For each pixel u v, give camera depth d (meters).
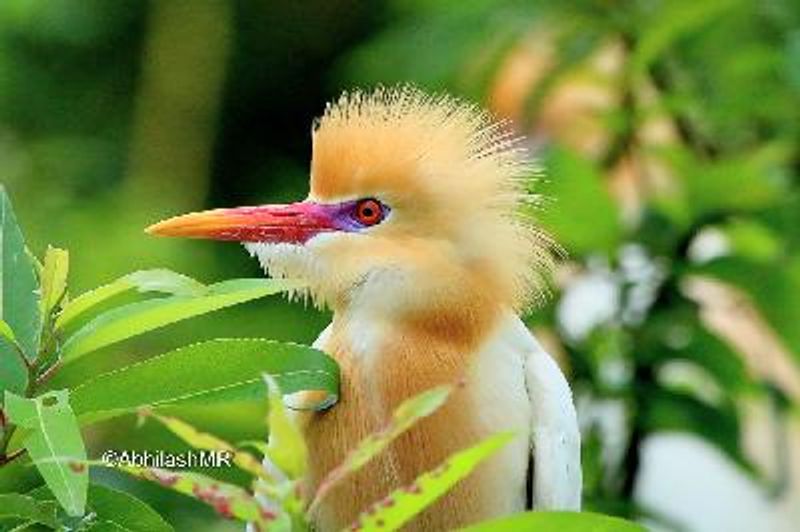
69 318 4.03
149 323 4.02
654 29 4.57
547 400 4.22
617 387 4.46
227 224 4.22
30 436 3.97
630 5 4.66
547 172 4.45
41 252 4.93
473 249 4.22
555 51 4.66
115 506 4.03
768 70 4.65
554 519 3.93
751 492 4.70
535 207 4.30
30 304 4.03
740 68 4.65
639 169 4.58
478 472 4.20
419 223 4.22
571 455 4.22
